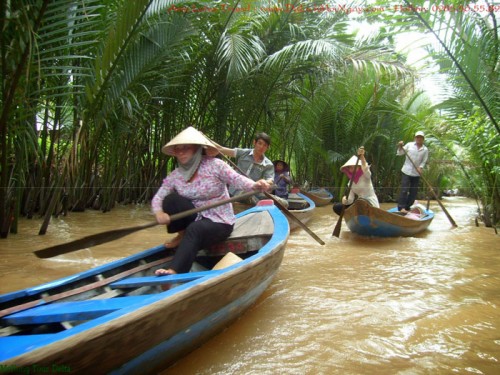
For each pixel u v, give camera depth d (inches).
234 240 141.5
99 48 216.5
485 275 161.2
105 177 302.4
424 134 358.3
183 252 115.3
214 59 315.0
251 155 229.6
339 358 93.9
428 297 134.3
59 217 265.4
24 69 170.2
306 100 399.5
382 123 506.3
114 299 85.1
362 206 225.5
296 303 127.0
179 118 344.5
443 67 275.1
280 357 93.8
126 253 181.8
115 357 67.6
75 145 254.4
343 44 351.3
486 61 239.0
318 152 488.1
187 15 270.1
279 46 364.5
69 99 230.1
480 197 340.2
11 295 90.0
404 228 243.1
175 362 90.6
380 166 552.1
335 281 150.3
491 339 104.6
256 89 340.5
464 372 89.0
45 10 160.9
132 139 306.0
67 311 79.7
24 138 199.9
